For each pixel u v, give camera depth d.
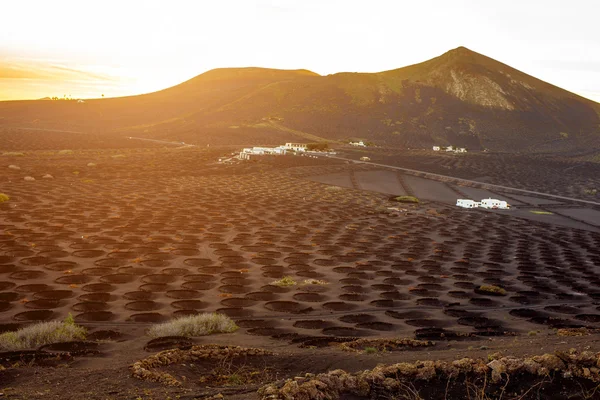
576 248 81.19
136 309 37.44
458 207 126.12
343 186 149.25
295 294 44.44
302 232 78.94
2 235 62.09
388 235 81.75
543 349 17.77
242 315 37.06
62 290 41.62
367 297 44.88
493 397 13.37
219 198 110.44
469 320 37.19
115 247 59.88
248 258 59.25
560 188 171.88
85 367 18.02
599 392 13.55
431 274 56.50
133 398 13.26
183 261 55.66
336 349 21.91
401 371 14.26
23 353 20.44
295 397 12.53
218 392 13.90
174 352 17.83
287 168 171.50
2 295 39.41
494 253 71.88
